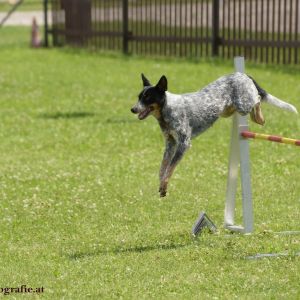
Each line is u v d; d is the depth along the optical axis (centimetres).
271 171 1521
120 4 3678
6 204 1355
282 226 1172
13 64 3198
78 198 1384
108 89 2550
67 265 1030
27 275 1000
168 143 1099
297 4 2670
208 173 1526
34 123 2080
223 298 893
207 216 1155
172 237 1134
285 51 2738
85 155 1734
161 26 3192
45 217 1273
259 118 1141
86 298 916
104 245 1112
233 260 1017
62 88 2606
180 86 2486
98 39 3525
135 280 962
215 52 2991
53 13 3772
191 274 973
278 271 973
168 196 1373
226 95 1099
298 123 1933
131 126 1997
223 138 1822
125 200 1359
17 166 1648
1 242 1147
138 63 3056
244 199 1126
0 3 5750
